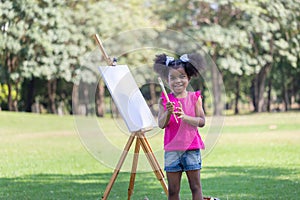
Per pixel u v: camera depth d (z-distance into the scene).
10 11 16.53
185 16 19.02
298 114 18.27
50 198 6.37
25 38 17.00
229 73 24.33
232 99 32.81
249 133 13.28
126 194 6.62
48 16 16.72
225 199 6.07
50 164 9.22
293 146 10.99
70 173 8.32
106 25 17.28
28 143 11.83
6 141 12.06
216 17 19.52
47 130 13.84
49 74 17.09
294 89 29.38
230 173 7.97
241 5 18.56
